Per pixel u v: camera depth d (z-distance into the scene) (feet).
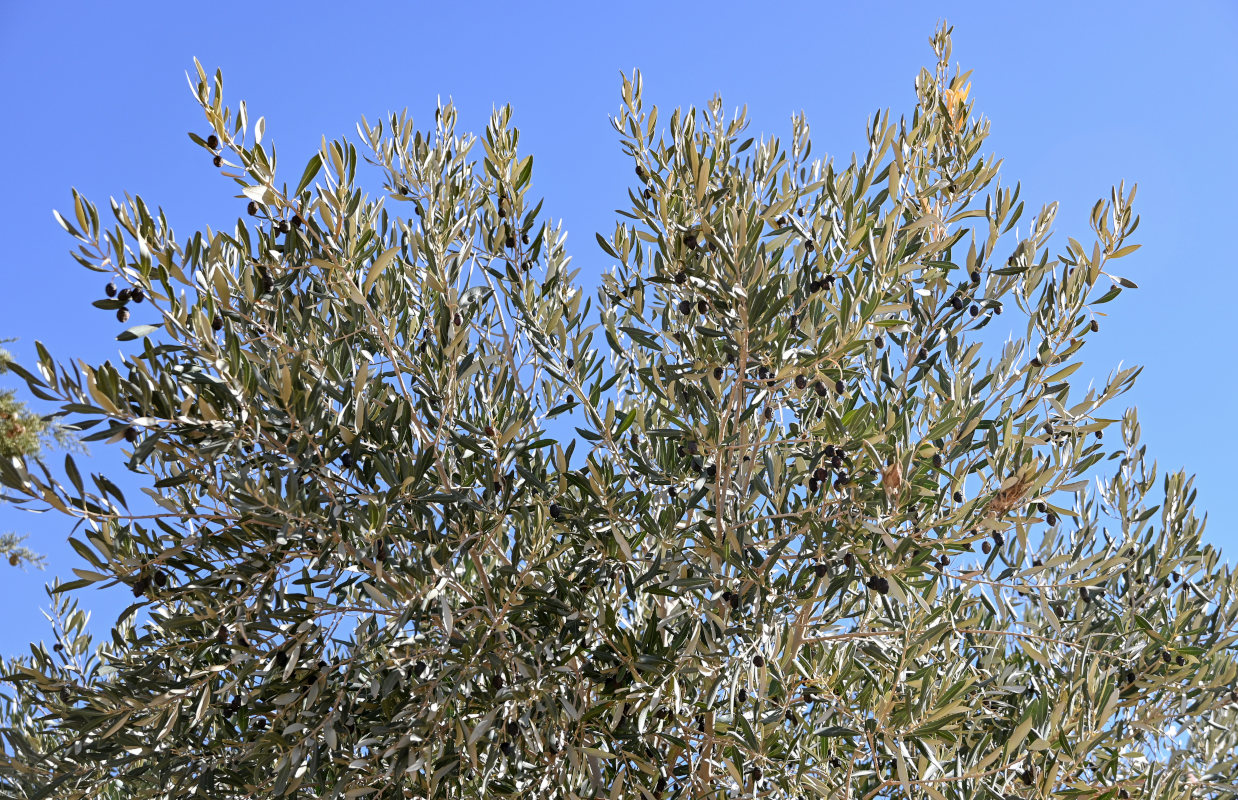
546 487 14.39
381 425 12.96
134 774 13.76
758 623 14.02
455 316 14.26
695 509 14.98
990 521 12.78
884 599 12.96
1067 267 14.39
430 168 15.80
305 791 14.28
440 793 14.16
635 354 19.24
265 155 12.42
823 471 12.98
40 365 10.30
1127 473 18.54
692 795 14.44
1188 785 15.39
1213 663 17.35
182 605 15.25
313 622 13.09
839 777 15.33
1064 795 12.94
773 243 15.80
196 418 11.37
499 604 14.10
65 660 18.22
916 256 14.66
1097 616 16.93
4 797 15.76
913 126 16.40
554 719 12.96
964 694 13.57
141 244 11.25
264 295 13.75
